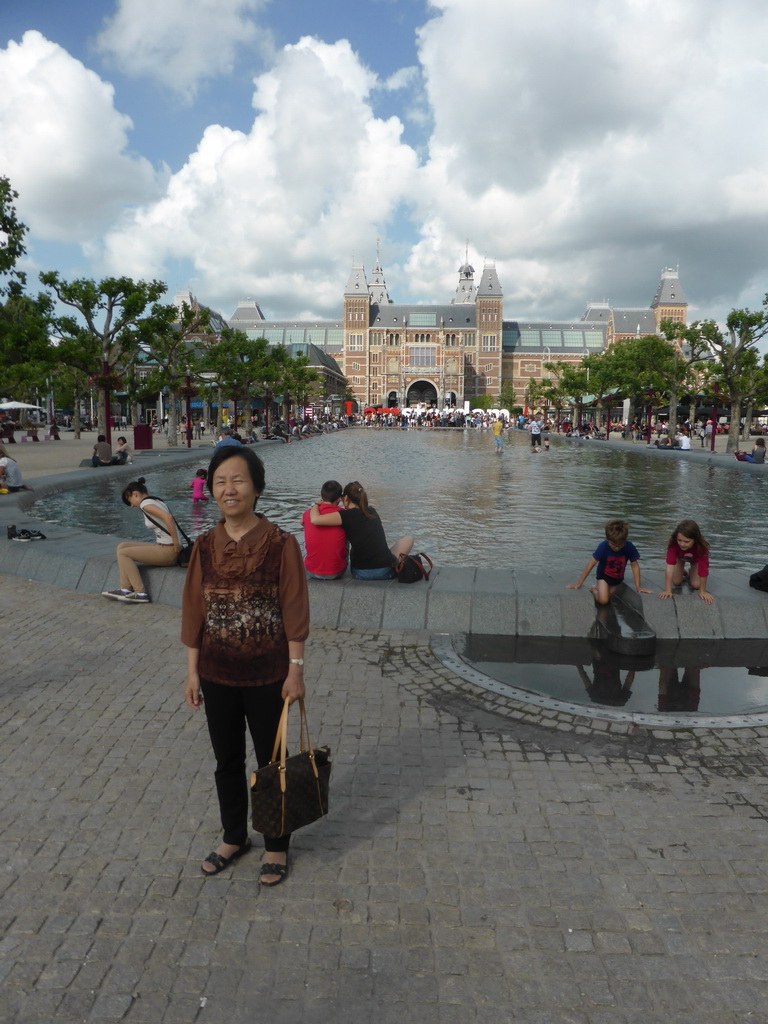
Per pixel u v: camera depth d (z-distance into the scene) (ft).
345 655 19.66
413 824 11.57
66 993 8.07
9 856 10.53
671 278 496.64
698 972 8.52
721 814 11.97
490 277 529.04
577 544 37.40
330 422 279.69
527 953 8.79
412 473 80.33
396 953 8.76
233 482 9.51
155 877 10.14
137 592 24.41
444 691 17.20
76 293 95.96
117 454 76.33
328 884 10.07
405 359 530.68
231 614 9.78
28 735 14.43
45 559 27.50
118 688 16.94
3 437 132.05
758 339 111.24
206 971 8.43
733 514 49.01
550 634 21.95
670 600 21.80
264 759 10.39
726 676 18.74
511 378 562.66
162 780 12.77
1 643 20.13
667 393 158.61
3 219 43.52
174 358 118.42
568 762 13.75
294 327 601.21
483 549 36.01
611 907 9.63
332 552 23.40
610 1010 7.96
